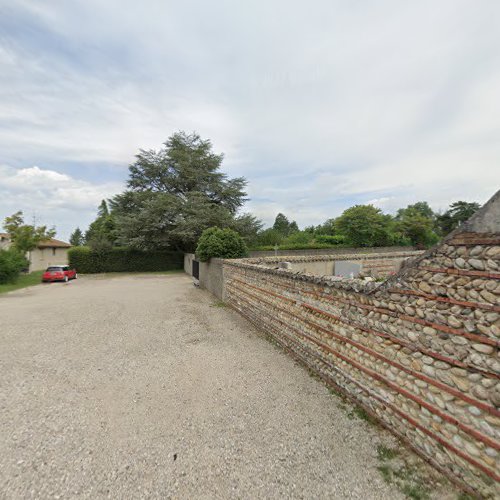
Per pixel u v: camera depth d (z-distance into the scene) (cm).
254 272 740
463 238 229
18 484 233
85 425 315
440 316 249
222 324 748
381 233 2962
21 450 273
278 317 599
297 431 309
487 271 210
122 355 526
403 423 290
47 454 269
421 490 231
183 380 429
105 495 225
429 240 3158
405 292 288
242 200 2830
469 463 224
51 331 672
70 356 519
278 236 3119
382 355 321
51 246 2853
